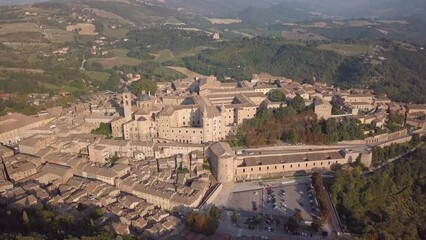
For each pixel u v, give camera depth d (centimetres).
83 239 18238
